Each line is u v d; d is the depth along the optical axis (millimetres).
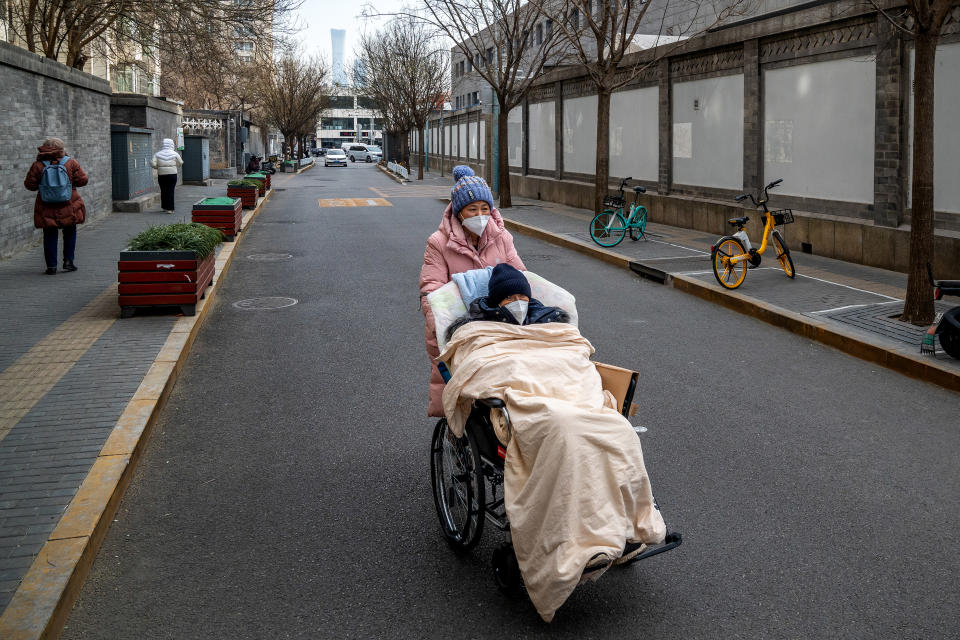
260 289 11602
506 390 3508
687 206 17953
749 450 5570
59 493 4418
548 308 4043
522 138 29297
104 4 19656
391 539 4301
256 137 62719
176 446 5598
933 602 3668
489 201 4562
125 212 20391
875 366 7781
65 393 6141
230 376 7285
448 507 4262
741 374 7480
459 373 3717
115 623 3488
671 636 3404
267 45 20375
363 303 10617
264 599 3699
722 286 11102
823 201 14000
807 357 8102
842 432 5945
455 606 3645
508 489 3371
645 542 3354
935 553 4129
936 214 11766
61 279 10836
